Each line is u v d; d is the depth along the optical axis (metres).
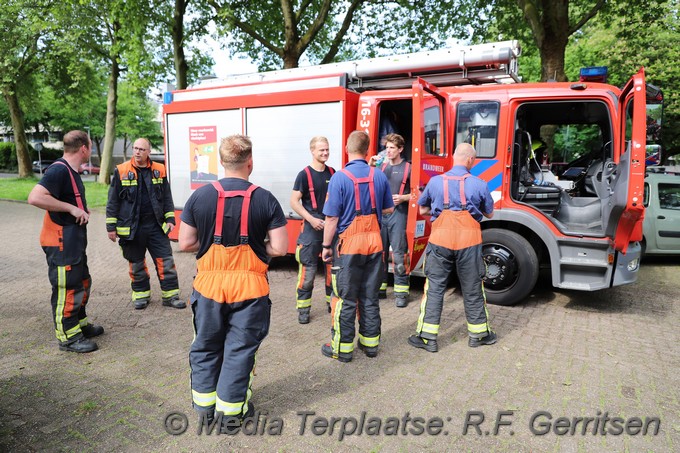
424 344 4.13
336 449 2.70
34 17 17.25
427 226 5.54
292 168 6.40
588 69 5.47
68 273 3.85
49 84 24.50
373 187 3.69
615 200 4.52
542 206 5.66
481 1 13.69
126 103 38.22
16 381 3.43
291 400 3.22
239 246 2.63
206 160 7.21
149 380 3.47
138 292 5.13
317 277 6.77
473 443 2.77
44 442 2.70
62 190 3.77
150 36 13.87
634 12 13.12
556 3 10.04
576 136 6.62
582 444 2.77
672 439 2.83
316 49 15.80
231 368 2.71
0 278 6.49
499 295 5.36
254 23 14.56
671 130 18.61
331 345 3.93
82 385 3.38
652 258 8.63
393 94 5.73
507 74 5.71
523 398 3.29
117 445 2.69
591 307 5.45
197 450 2.66
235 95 6.78
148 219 4.99
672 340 4.41
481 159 5.34
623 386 3.48
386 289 5.86
